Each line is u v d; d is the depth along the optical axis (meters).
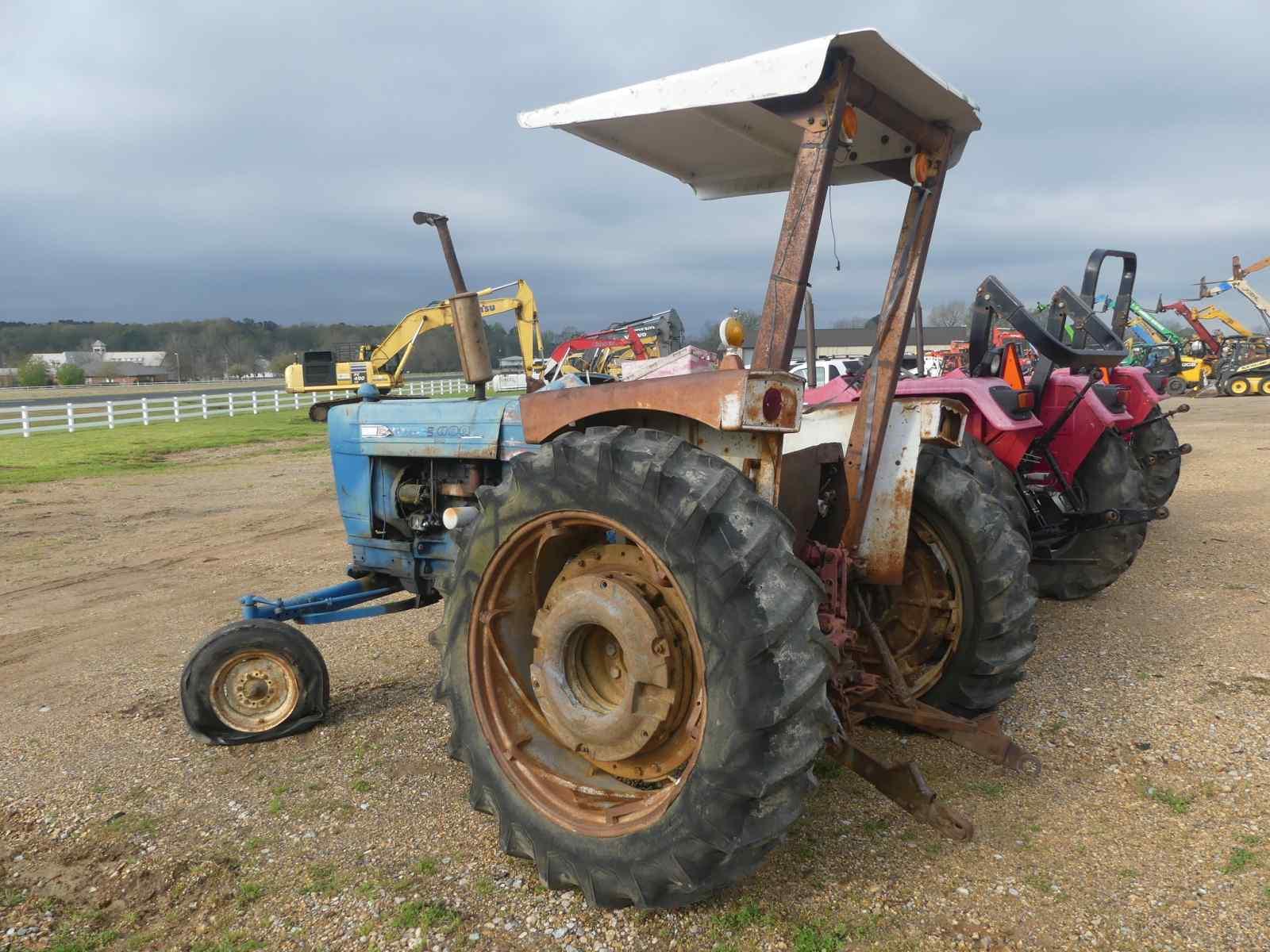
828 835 2.78
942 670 3.40
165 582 7.05
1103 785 3.07
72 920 2.52
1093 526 5.11
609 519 2.30
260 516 10.28
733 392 2.18
